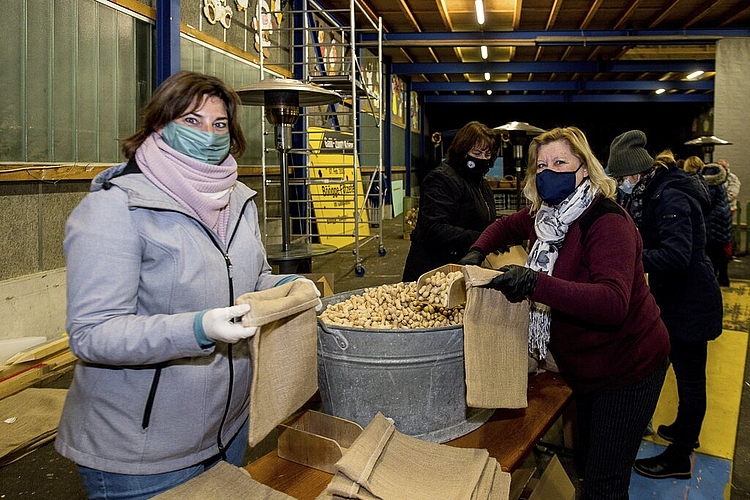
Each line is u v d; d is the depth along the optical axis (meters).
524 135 5.30
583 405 1.68
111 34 3.68
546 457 2.33
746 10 8.18
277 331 1.06
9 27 2.96
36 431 2.35
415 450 1.12
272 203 6.50
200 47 4.81
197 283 1.09
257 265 1.25
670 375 3.52
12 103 2.99
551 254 1.44
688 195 2.06
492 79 14.09
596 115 17.41
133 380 1.07
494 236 1.78
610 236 1.33
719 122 8.90
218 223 1.18
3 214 3.01
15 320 3.08
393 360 1.19
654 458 2.37
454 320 1.38
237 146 1.25
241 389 1.21
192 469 1.18
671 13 8.46
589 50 10.57
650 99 14.92
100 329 0.98
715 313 2.16
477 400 1.19
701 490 2.25
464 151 2.48
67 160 3.37
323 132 6.44
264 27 6.11
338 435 1.24
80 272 1.00
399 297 1.47
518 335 1.29
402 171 13.77
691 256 2.13
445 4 8.16
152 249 1.06
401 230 10.10
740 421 2.86
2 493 2.01
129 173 1.11
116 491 1.11
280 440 1.27
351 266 6.34
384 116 11.69
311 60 7.20
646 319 1.42
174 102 1.09
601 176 1.38
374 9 8.28
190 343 0.95
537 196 1.54
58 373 3.00
